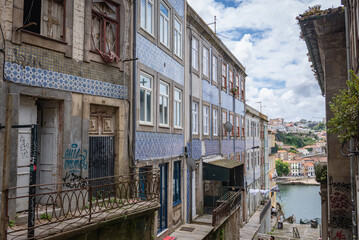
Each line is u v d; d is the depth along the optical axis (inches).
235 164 658.8
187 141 547.5
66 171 272.5
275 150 1774.1
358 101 223.8
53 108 277.1
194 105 605.6
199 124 613.3
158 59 431.2
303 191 3809.1
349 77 329.4
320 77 495.2
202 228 491.8
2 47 221.3
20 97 246.8
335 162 369.4
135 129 357.4
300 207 2731.3
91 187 243.3
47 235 201.9
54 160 273.9
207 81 671.1
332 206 368.2
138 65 369.7
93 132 313.9
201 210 601.0
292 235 1079.0
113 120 339.3
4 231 185.8
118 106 335.9
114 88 331.6
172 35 485.4
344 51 371.9
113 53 327.0
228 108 834.8
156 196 338.6
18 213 238.8
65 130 271.9
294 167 5502.0
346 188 364.2
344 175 365.4
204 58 666.8
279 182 4633.4
